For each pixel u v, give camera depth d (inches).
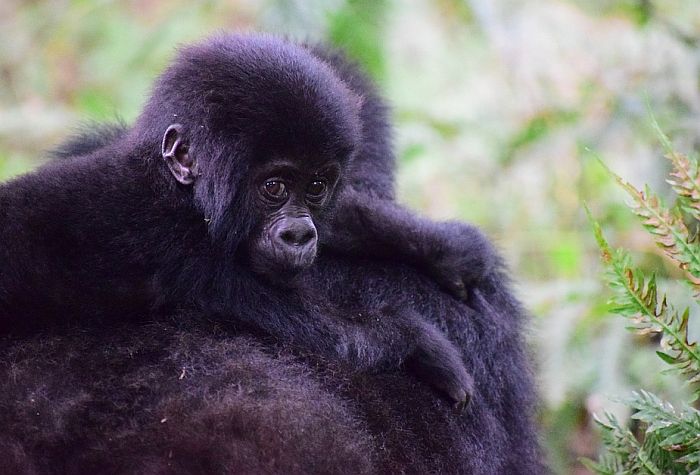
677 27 611.2
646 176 565.9
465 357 420.8
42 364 337.1
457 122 736.3
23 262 361.4
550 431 547.5
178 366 341.1
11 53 932.0
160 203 388.5
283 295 394.0
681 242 332.8
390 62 812.0
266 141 383.9
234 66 393.1
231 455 310.7
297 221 389.7
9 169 792.3
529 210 728.3
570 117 671.8
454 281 425.1
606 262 339.3
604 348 540.1
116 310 364.8
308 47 504.4
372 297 417.7
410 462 355.9
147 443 312.7
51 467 312.7
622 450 362.3
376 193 482.9
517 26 738.2
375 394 370.6
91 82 911.7
